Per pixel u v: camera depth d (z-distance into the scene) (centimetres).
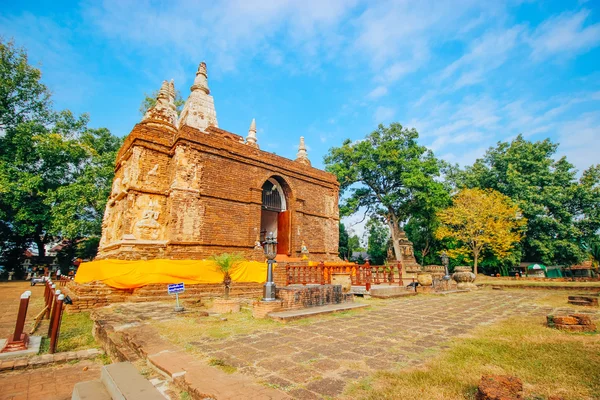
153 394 251
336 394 352
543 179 3216
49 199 2627
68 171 3102
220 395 344
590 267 3478
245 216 1795
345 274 1310
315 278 1400
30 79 2911
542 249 3058
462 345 545
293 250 2075
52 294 803
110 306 1080
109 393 287
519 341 570
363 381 390
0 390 475
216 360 468
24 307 663
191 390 370
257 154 1941
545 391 354
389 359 479
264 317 813
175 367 441
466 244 3022
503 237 2739
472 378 388
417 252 3841
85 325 893
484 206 2803
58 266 3466
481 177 3500
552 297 1405
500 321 800
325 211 2397
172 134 1758
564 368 421
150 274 1222
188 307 1054
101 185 2706
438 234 3073
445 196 3064
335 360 473
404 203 3425
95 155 2977
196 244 1533
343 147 3403
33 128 2847
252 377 404
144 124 1742
